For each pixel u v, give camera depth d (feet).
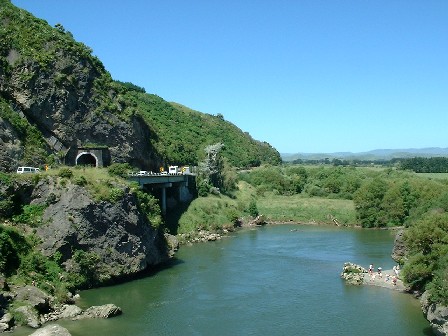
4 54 352.28
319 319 213.66
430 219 238.68
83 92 381.40
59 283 233.14
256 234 443.73
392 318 214.28
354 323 208.54
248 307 229.25
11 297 202.49
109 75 427.74
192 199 490.08
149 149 462.19
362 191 499.92
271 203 553.64
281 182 633.20
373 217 483.10
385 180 535.19
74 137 370.73
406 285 250.16
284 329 202.08
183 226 424.46
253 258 334.44
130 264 271.69
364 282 271.49
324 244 389.60
